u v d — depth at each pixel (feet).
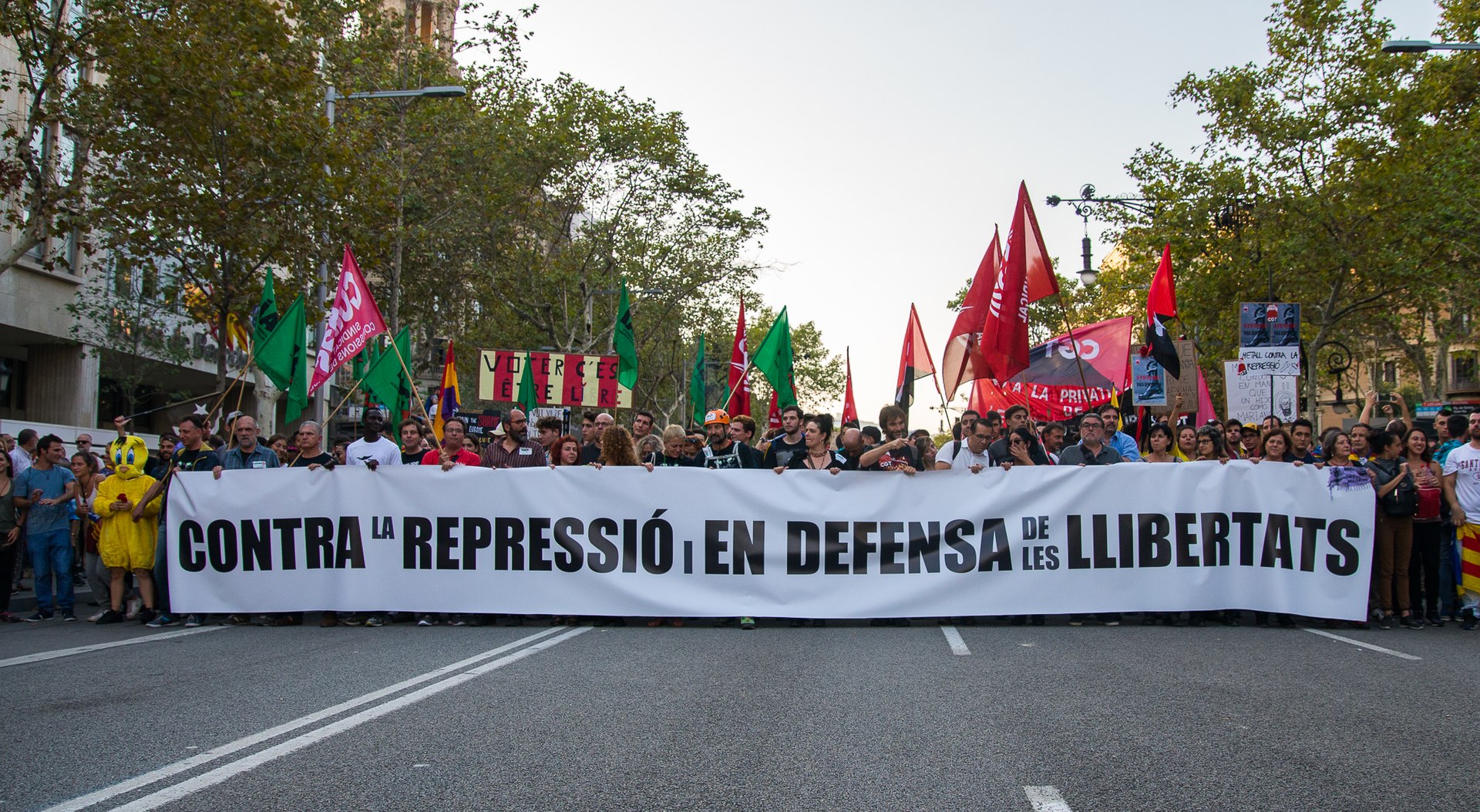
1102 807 13.93
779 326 47.24
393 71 90.79
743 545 33.65
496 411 123.03
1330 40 95.55
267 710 19.99
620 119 124.57
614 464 34.68
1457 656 27.61
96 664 26.07
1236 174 97.60
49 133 82.17
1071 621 35.22
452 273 111.04
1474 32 100.42
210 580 34.76
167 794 14.42
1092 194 85.76
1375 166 94.48
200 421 37.35
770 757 16.49
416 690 22.04
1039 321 154.51
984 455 36.91
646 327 158.20
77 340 93.61
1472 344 138.41
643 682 22.95
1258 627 33.63
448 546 34.22
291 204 67.10
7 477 39.68
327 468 34.78
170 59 60.29
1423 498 35.29
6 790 14.79
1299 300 104.68
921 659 26.14
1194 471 33.96
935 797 14.39
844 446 36.22
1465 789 14.84
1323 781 15.15
